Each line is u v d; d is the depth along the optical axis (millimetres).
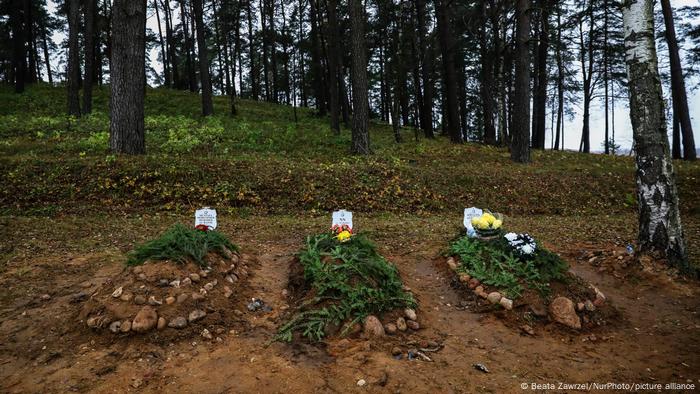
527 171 13516
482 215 6398
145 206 9594
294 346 3895
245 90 56094
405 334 4215
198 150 13766
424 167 13312
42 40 43656
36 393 3141
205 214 5980
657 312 4930
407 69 25141
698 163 16719
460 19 22719
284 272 5867
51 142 14211
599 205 11703
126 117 11922
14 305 4629
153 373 3412
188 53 35031
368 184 11516
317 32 29781
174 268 4578
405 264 6379
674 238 5836
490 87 22141
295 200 10469
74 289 5066
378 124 28125
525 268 5117
